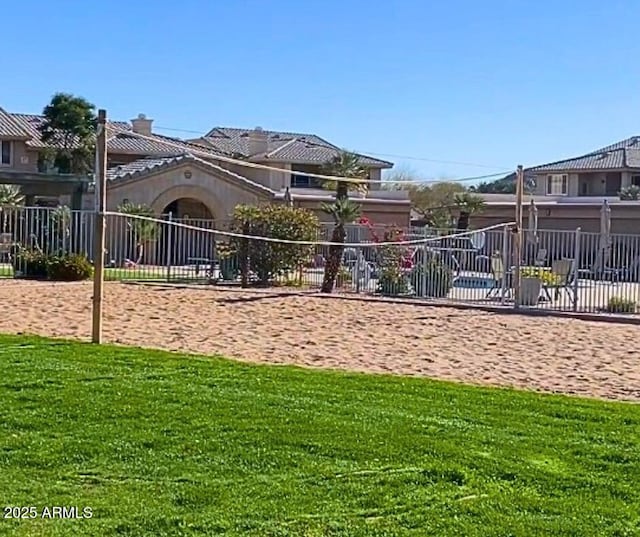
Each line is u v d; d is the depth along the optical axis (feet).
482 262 96.53
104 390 31.27
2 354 38.70
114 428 26.18
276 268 94.48
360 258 91.97
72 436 25.26
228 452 24.20
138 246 116.47
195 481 21.76
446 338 56.13
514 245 85.10
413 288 87.81
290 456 24.00
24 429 25.89
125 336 51.16
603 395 37.55
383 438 26.05
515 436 27.20
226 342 50.57
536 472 23.17
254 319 62.85
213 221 115.96
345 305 75.20
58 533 18.37
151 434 25.64
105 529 18.62
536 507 20.48
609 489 22.02
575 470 23.57
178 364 38.01
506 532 18.85
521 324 65.82
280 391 32.89
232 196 140.97
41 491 20.81
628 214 148.36
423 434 26.81
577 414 30.86
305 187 177.37
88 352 40.29
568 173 199.31
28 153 175.83
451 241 99.55
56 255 95.04
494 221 161.58
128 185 133.59
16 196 139.74
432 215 167.43
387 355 47.73
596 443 26.58
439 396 33.47
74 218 102.47
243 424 27.07
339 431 26.61
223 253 97.30
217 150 175.94
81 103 176.55
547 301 84.58
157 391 31.53
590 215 150.20
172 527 18.79
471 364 45.52
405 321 64.95
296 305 73.72
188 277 101.40
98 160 44.16
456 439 26.32
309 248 95.66
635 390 39.04
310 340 52.80
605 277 92.27
